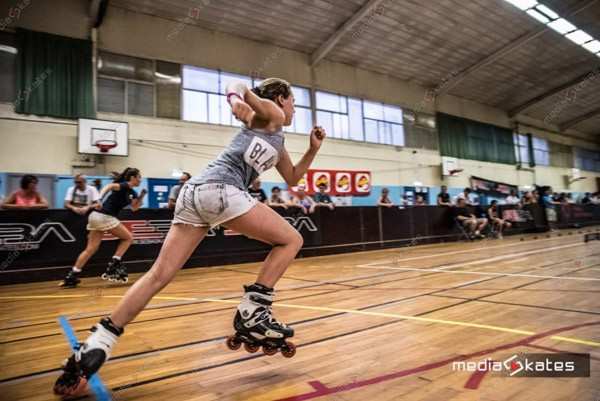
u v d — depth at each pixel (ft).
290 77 42.70
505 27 45.39
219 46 38.40
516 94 62.28
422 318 8.53
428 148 54.44
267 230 5.26
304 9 37.47
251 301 5.44
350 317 8.87
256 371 5.72
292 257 5.52
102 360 4.67
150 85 34.58
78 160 30.96
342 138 46.11
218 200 4.84
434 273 15.93
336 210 27.40
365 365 5.81
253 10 36.63
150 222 20.21
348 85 47.29
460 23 43.34
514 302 9.78
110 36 32.96
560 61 54.29
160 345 7.13
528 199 48.08
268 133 5.29
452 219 35.60
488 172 61.62
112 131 31.91
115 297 12.90
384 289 12.59
